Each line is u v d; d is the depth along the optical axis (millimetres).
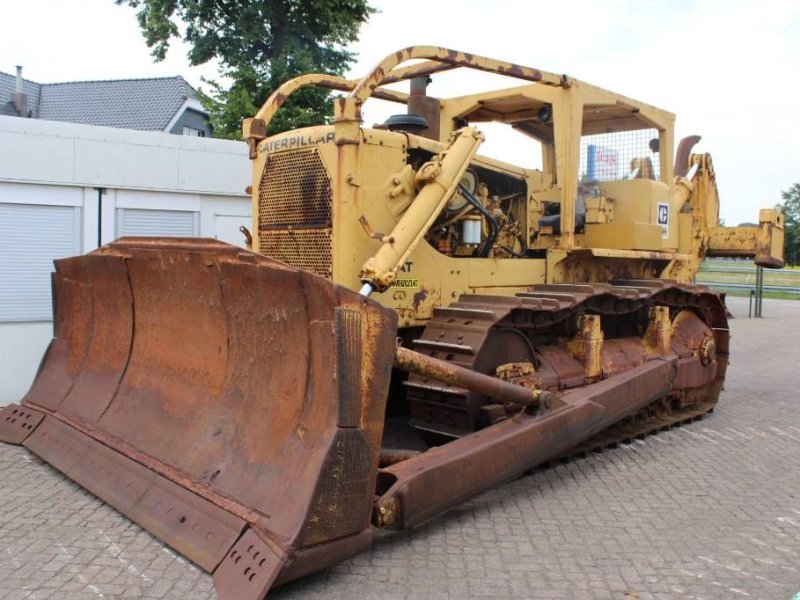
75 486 4715
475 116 7000
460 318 4973
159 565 3639
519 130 7211
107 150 7188
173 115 26469
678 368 6355
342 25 14430
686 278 7879
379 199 4898
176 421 4293
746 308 19656
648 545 4012
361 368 3371
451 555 3834
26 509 4340
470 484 4031
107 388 5004
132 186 7332
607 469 5387
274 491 3447
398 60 4855
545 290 5855
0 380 6914
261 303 3836
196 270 4184
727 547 4000
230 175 7848
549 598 3391
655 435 6395
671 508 4582
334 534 3316
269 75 13750
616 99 6461
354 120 4707
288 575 3176
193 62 14391
